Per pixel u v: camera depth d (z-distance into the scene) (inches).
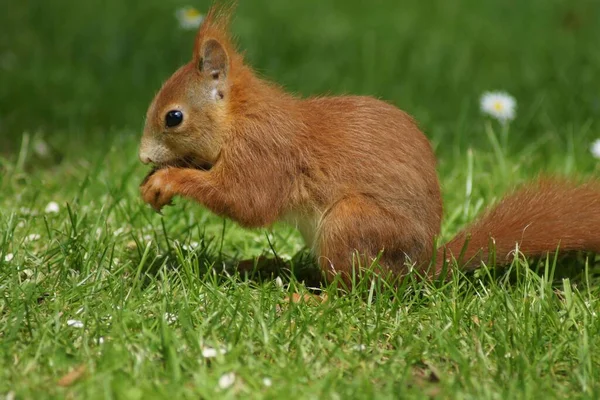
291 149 338.6
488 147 520.1
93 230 360.5
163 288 319.9
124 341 283.4
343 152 339.3
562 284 362.6
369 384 260.2
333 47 741.3
